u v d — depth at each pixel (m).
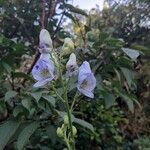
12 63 0.21
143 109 0.50
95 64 0.20
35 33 0.25
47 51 0.14
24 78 0.21
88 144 0.38
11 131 0.17
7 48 0.20
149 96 0.50
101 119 0.40
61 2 0.25
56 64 0.14
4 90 0.20
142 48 0.22
